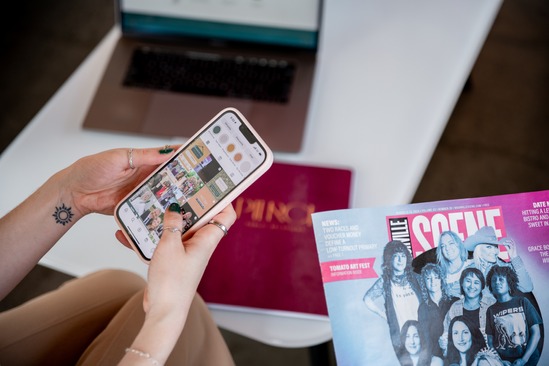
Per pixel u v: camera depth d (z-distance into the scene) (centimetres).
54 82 199
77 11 214
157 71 113
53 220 77
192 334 81
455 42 112
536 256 63
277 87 109
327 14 119
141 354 55
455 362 61
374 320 63
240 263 90
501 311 62
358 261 65
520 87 181
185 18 114
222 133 74
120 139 108
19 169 104
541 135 173
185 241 71
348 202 95
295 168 99
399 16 117
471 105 179
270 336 85
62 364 89
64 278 163
